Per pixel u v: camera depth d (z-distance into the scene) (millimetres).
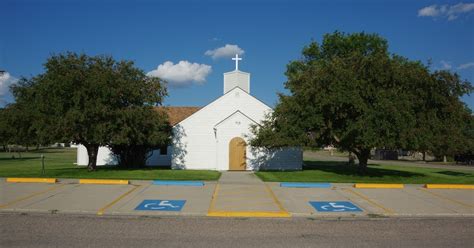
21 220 11906
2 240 9508
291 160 31922
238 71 37688
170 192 16969
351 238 10125
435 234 10648
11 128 26797
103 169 28625
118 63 26562
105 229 10836
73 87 24078
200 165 32938
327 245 9414
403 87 23578
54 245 9102
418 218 12938
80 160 37312
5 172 25312
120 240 9656
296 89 26359
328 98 22922
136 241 9586
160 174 24391
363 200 15797
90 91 24078
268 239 9938
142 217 12602
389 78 23391
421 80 23375
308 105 24453
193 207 14078
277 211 13586
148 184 19062
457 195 17312
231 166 31844
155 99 26828
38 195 15977
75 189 17438
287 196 16438
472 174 29234
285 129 25484
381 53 25172
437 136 23219
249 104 33406
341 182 21469
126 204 14445
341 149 26422
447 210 14180
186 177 23078
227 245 9320
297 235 10406
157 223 11727
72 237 9883
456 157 52812
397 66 23953
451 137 23516
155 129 27516
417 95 23703
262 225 11633
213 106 33344
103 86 24125
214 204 14633
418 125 23312
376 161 57406
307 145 25734
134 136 25906
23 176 22609
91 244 9242
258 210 13703
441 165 49312
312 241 9789
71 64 25125
